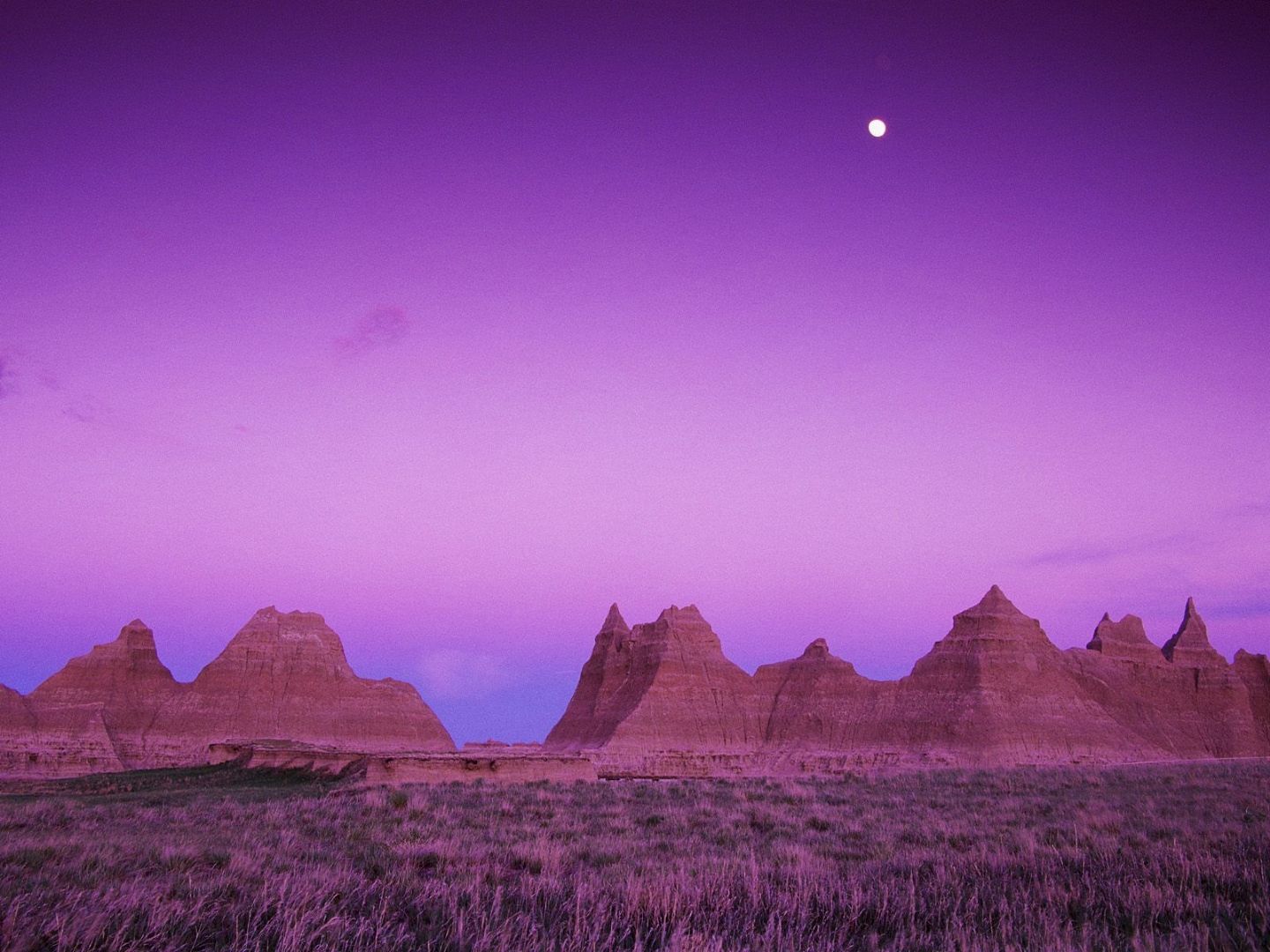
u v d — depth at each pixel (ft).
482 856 64.95
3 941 35.45
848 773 203.31
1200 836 74.02
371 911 44.80
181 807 106.52
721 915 45.98
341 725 394.32
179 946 37.55
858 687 408.05
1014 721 349.41
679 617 466.70
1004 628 383.86
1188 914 45.70
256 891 46.93
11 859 54.95
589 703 463.01
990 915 45.78
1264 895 48.03
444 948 39.01
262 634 412.77
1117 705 403.34
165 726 366.43
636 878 53.78
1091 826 84.48
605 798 123.95
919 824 89.15
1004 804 110.42
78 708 351.87
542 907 47.52
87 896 43.52
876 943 41.34
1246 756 413.39
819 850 72.49
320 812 98.27
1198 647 464.24
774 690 436.76
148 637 391.65
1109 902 47.85
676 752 385.91
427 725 415.44
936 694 372.79
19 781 188.75
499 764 166.50
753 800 121.70
